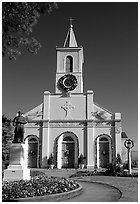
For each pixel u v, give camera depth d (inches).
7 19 424.2
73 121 1674.5
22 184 576.1
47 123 1675.7
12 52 460.4
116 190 628.1
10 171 722.8
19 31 446.9
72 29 2030.0
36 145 1669.5
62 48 1875.0
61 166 1632.6
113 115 1658.5
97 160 1596.9
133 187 654.5
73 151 1651.1
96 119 1663.4
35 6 443.2
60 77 1803.6
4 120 925.2
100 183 779.4
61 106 1710.1
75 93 1724.9
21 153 746.2
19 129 771.4
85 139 1641.2
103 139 1644.9
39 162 1625.2
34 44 491.8
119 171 1087.6
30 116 1705.2
